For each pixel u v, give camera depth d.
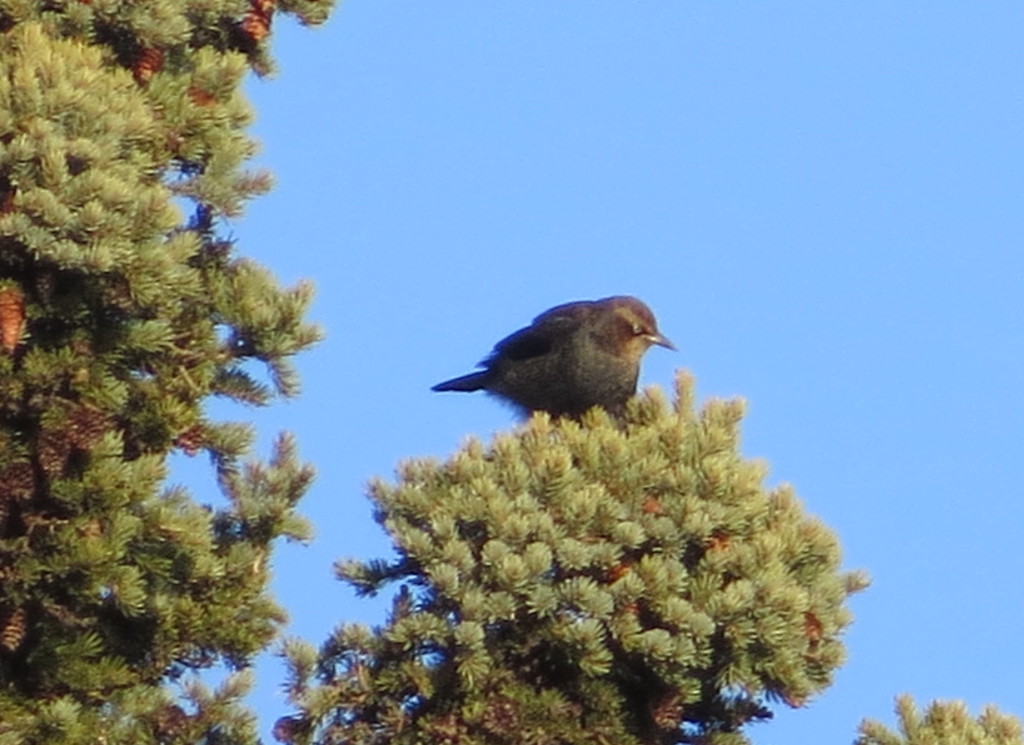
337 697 15.03
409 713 15.16
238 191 16.70
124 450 15.64
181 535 14.91
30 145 14.25
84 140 14.47
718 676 15.09
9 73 14.99
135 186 14.87
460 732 14.91
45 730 14.52
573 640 14.80
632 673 15.30
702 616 14.75
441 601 15.20
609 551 15.01
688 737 15.62
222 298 16.38
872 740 15.67
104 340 15.23
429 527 15.33
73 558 14.45
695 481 15.44
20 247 14.44
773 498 15.88
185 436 15.88
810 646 15.27
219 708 14.91
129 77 16.31
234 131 17.25
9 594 14.52
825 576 15.67
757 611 14.91
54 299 14.85
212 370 16.22
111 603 15.09
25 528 14.69
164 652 15.39
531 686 15.22
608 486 15.48
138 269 14.84
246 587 15.67
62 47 15.66
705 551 15.36
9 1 16.70
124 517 14.68
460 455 15.68
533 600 14.83
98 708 14.98
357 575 15.56
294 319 16.48
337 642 15.16
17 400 14.72
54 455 14.45
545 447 15.68
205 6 18.09
